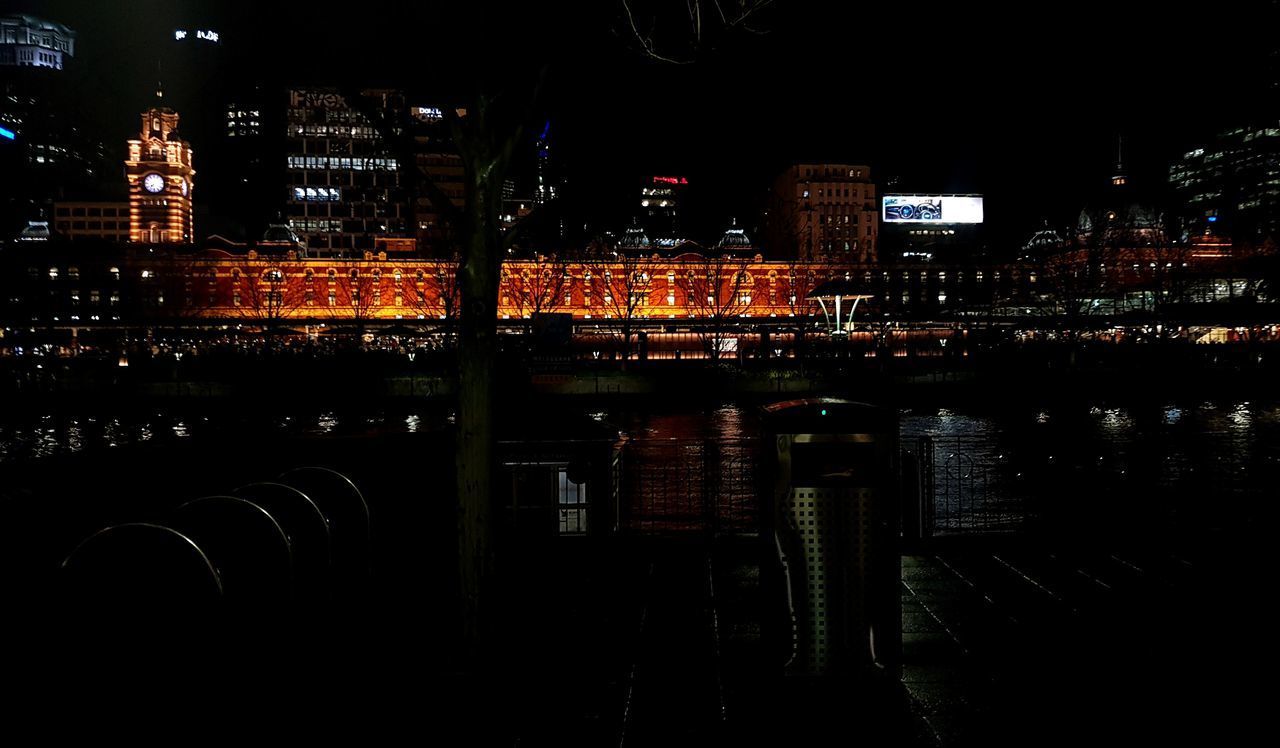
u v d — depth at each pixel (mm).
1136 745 5070
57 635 4145
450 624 7418
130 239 166375
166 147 164625
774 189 173000
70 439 43000
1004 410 47406
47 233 161375
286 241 143375
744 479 18688
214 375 60625
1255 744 5039
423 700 5844
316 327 110562
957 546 10461
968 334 91000
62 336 109625
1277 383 52094
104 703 4270
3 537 4875
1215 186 162625
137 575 4559
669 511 15891
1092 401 50969
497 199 6086
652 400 52156
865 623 5754
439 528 8961
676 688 6055
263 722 5418
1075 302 84375
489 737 5293
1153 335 80750
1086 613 7668
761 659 6562
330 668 6383
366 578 7383
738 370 56469
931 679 6164
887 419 5738
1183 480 18234
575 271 117250
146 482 6848
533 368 52500
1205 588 8344
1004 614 7703
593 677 6254
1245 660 6379
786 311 135875
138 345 96500
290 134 156375
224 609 4926
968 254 160500
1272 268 87750
